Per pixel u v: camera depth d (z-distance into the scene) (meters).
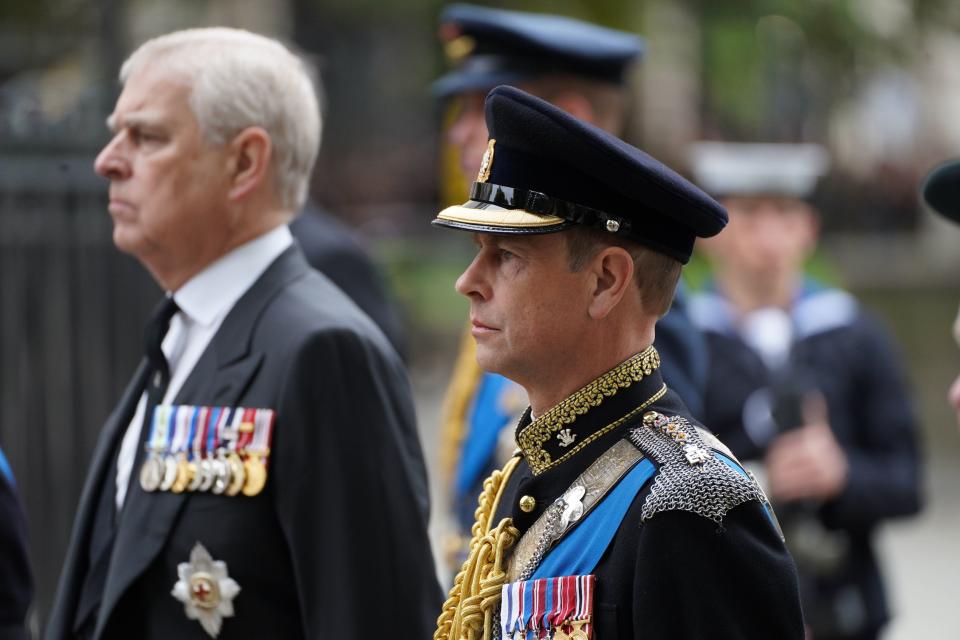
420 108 70.25
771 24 46.41
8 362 19.20
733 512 7.70
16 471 19.09
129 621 10.37
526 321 8.17
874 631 17.55
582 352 8.27
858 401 18.36
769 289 18.59
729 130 52.25
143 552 10.23
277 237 11.11
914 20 46.69
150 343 10.91
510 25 14.70
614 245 8.19
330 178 71.69
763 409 17.89
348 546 10.12
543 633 7.91
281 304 10.73
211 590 10.07
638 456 8.07
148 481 10.41
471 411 14.45
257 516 10.17
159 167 10.79
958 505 34.75
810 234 19.20
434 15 48.53
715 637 7.55
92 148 19.45
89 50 37.28
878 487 17.70
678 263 8.49
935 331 61.00
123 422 11.14
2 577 10.59
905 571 29.16
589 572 7.90
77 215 19.38
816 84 48.25
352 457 10.31
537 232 8.03
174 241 10.88
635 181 8.08
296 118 11.12
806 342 18.33
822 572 17.12
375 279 17.22
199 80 10.80
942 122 83.62
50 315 19.27
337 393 10.36
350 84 69.88
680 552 7.61
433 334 54.72
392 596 10.26
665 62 46.44
